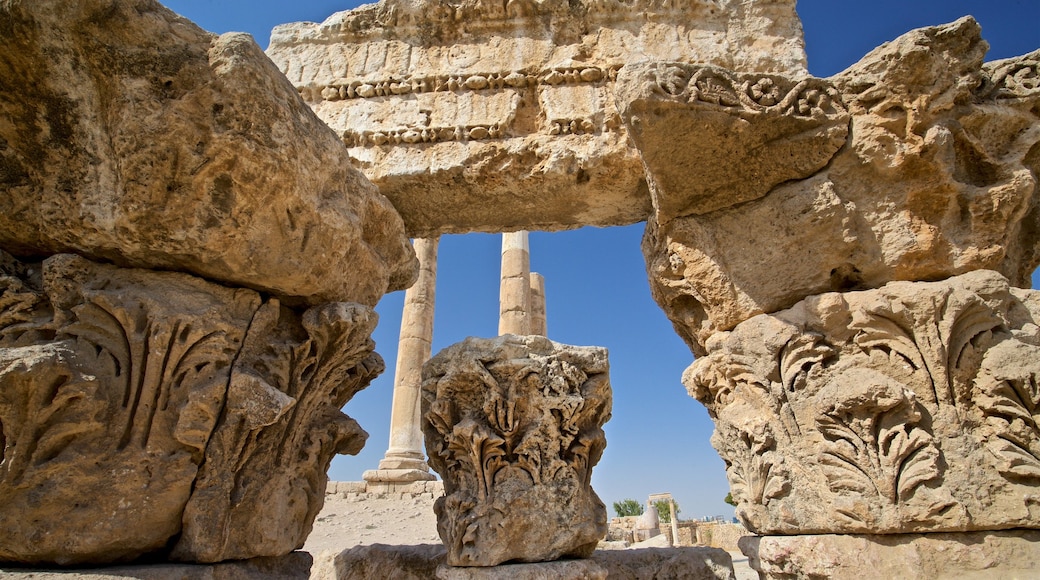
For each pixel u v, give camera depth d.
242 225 2.26
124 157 2.12
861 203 2.85
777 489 2.73
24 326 2.15
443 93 3.96
